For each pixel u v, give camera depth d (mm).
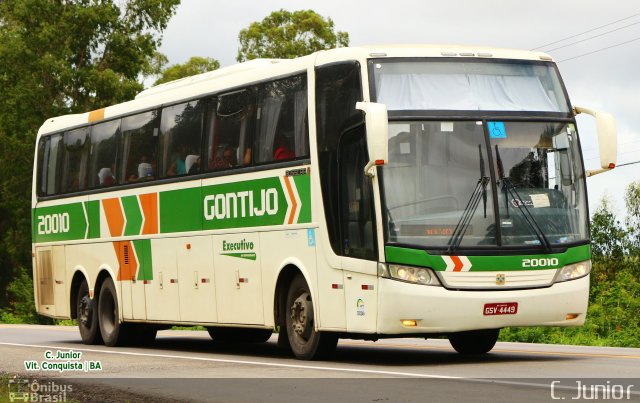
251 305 21672
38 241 30250
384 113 17812
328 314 19484
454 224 18312
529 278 18469
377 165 17891
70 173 28750
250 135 21672
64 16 78375
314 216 19766
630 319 32031
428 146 18562
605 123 19422
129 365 19875
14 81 78750
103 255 27109
